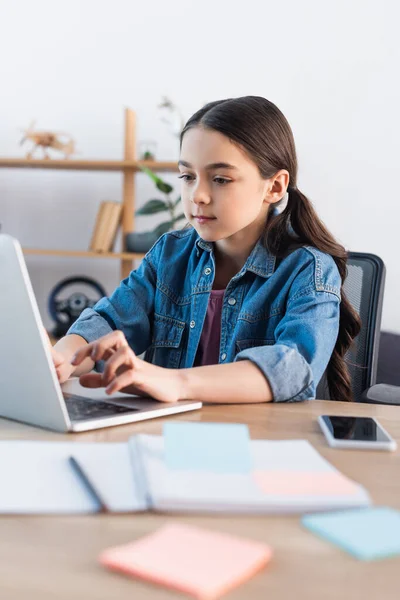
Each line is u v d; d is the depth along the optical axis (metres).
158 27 3.03
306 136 2.95
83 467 0.64
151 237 2.83
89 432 0.80
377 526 0.53
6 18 3.14
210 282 1.38
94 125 3.10
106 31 3.07
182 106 3.04
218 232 1.23
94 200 3.15
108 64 3.08
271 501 0.56
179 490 0.57
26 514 0.55
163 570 0.45
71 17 3.09
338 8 2.88
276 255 1.33
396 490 0.63
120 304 1.45
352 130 2.91
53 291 3.03
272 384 1.00
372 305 1.53
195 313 1.39
